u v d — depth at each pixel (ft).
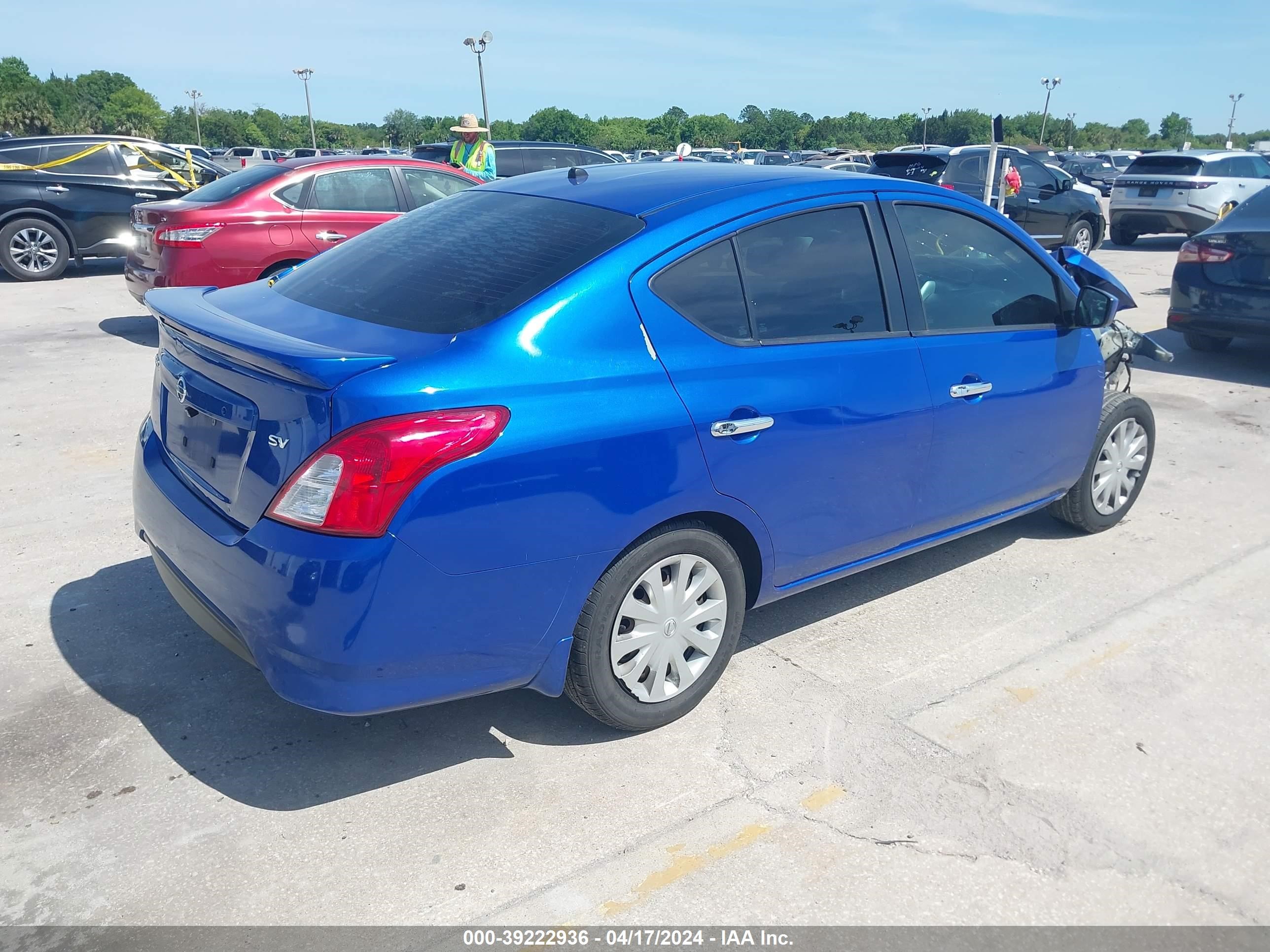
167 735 10.62
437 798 9.72
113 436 20.38
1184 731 11.00
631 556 9.91
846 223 11.81
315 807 9.57
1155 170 55.16
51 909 8.27
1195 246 27.14
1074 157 126.00
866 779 10.07
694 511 10.23
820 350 11.17
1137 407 16.05
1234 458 20.35
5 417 21.49
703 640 10.87
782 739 10.73
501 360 8.97
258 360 8.68
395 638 8.63
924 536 13.25
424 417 8.45
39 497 17.11
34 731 10.62
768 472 10.73
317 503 8.36
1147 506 17.72
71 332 30.68
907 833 9.30
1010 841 9.23
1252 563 15.37
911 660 12.41
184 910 8.29
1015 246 13.85
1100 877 8.84
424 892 8.52
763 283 10.90
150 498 10.37
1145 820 9.57
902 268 12.26
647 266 10.05
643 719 10.57
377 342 9.20
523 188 12.23
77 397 23.21
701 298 10.37
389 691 8.87
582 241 10.19
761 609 13.76
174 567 10.11
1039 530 16.70
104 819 9.34
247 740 10.58
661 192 11.09
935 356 12.36
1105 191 105.09
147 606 13.37
